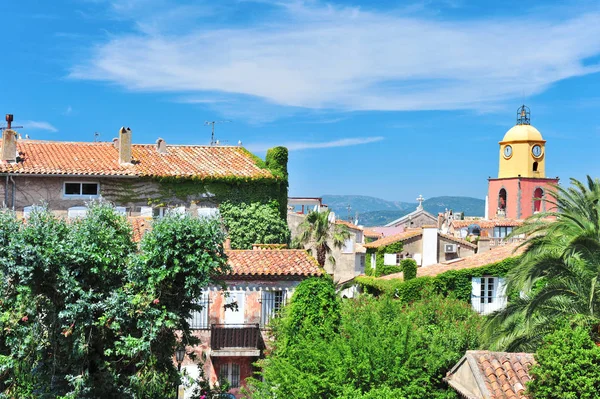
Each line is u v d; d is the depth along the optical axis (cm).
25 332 2289
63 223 2425
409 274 4262
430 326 2989
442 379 2302
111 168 4572
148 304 2306
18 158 4497
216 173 4753
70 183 4488
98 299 2334
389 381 2241
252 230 4756
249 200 4809
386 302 2978
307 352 2414
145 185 4619
